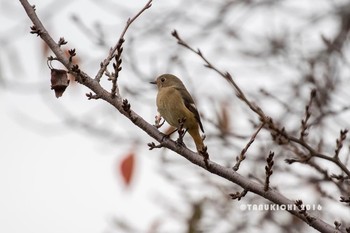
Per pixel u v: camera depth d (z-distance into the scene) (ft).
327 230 27.27
